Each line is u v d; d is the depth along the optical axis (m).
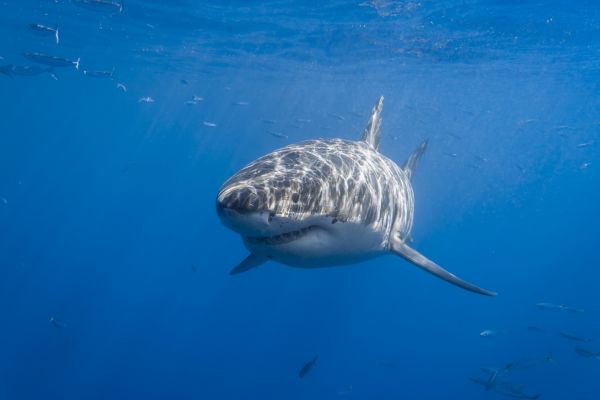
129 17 20.02
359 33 19.62
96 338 29.95
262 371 24.92
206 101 56.16
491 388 9.55
